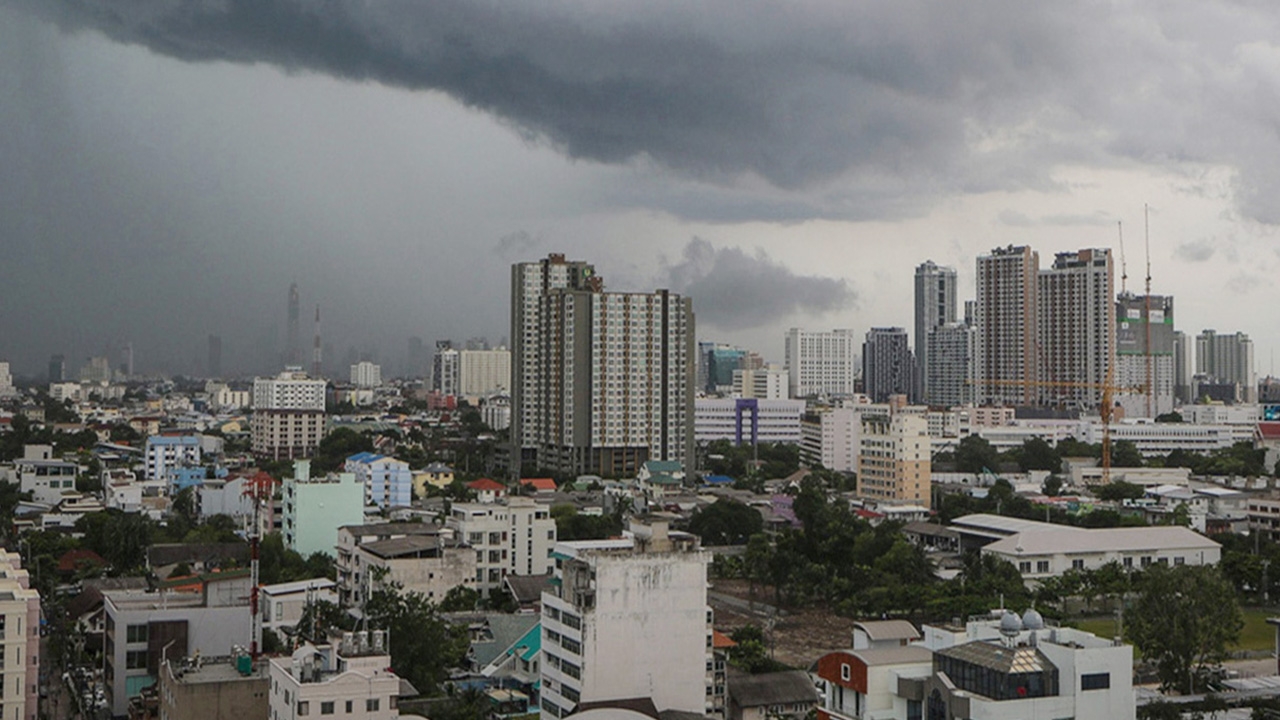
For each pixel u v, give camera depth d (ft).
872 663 545.85
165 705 586.86
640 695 610.24
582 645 602.44
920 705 536.01
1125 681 515.50
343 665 536.01
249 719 565.12
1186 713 651.66
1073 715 506.48
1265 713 625.41
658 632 615.16
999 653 522.06
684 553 620.90
